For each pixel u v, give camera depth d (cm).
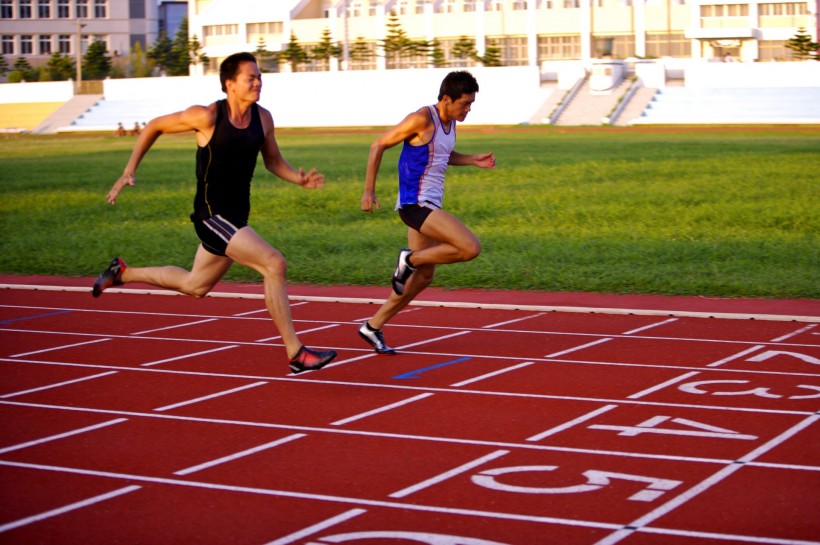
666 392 649
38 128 7038
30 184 2562
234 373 727
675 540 416
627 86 5975
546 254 1288
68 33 10400
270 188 2345
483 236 1491
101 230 1673
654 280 1075
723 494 466
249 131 641
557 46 7225
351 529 435
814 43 5981
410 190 723
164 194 2267
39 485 500
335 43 7888
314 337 849
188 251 1391
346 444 555
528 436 561
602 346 790
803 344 782
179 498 478
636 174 2447
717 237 1449
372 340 773
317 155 3456
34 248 1470
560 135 4528
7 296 1099
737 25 6719
